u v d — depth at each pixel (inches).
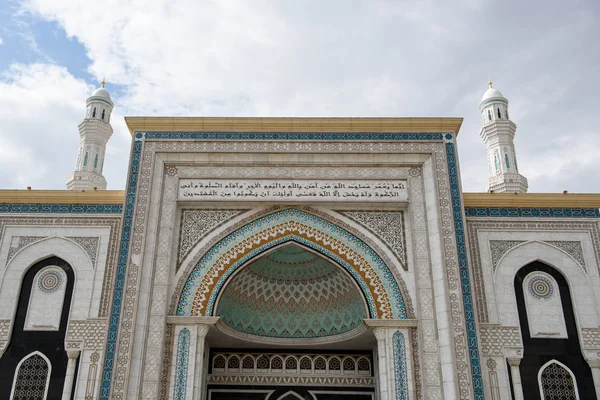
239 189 500.4
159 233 482.3
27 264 492.4
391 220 497.0
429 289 463.8
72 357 458.6
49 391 450.0
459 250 471.8
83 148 872.9
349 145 511.8
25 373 456.8
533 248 498.3
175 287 470.3
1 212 508.7
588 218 508.1
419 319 453.7
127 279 459.2
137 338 440.8
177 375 438.0
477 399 424.2
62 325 472.1
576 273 489.4
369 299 472.1
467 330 445.4
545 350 463.5
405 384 437.7
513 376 454.0
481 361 434.9
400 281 473.4
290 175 505.4
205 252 484.4
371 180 505.0
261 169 508.1
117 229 504.4
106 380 426.9
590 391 451.5
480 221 506.0
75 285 483.5
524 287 486.6
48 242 500.4
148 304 454.0
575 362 460.1
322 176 504.4
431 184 497.0
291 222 498.0
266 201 494.6
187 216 497.4
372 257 485.1
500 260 492.7
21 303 480.4
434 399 427.2
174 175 506.3
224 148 510.0
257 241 491.8
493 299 477.7
